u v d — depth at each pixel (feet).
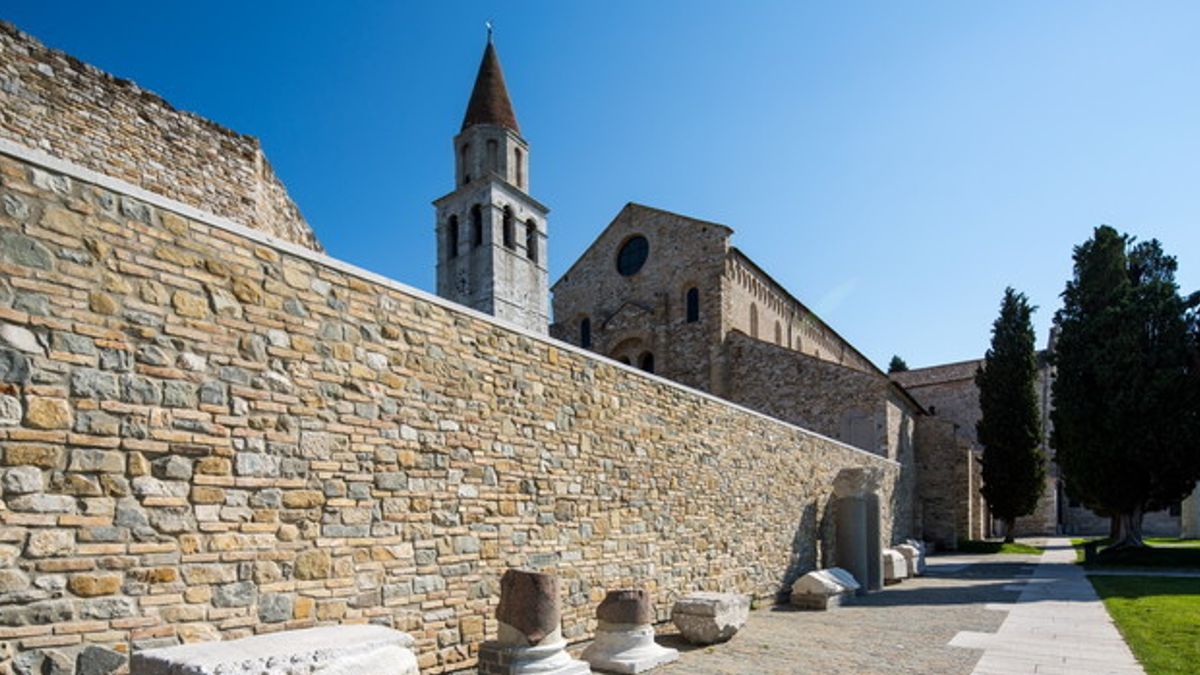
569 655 30.37
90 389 18.19
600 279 138.00
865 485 65.98
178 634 19.31
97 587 17.87
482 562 29.22
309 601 22.63
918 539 119.24
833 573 57.06
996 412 129.39
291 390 22.85
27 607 16.66
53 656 16.96
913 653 35.65
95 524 17.97
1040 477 126.93
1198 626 41.19
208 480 20.40
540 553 32.50
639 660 31.12
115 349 18.79
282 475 22.30
